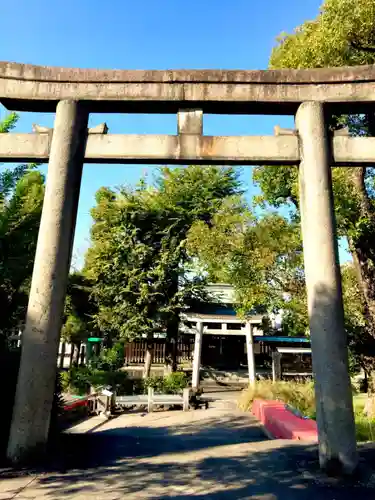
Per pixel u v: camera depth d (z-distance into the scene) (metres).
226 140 5.98
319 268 5.30
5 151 5.98
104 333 24.05
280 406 12.31
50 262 5.45
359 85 5.96
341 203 10.31
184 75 6.06
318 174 5.63
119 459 5.35
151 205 22.48
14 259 7.96
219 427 11.77
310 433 8.05
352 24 9.37
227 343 28.03
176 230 22.61
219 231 13.08
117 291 20.75
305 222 5.61
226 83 6.06
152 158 5.94
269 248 12.02
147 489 4.11
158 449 6.15
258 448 6.08
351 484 4.34
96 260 22.16
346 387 4.91
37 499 3.80
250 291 12.52
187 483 4.32
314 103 5.92
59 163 5.78
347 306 12.62
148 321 20.27
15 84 6.08
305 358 25.41
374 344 12.96
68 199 5.72
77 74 6.08
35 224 8.30
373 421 11.77
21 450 4.90
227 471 4.78
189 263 21.31
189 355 27.05
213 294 24.31
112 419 14.04
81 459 5.26
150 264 21.59
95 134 6.05
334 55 10.09
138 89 6.07
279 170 12.30
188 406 15.70
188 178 24.38
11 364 5.76
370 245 11.82
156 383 19.91
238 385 23.98
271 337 23.75
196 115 6.13
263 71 6.04
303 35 11.29
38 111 6.41
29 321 5.26
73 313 23.98
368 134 11.98
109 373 19.64
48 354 5.20
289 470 4.83
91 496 3.89
